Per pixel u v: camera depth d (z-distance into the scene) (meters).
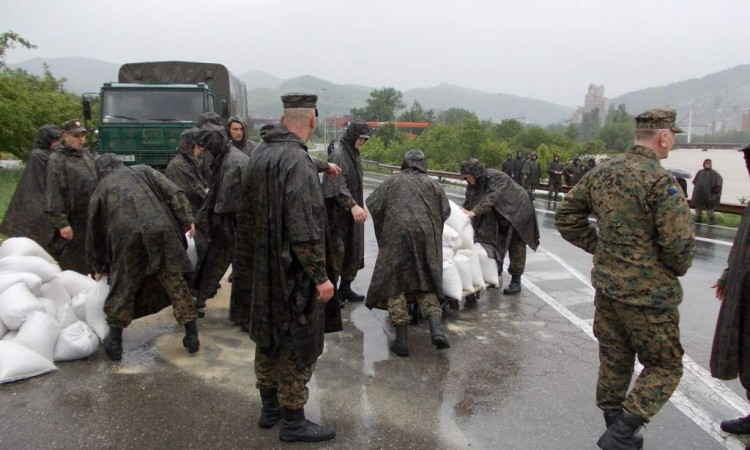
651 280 2.77
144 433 3.11
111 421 3.23
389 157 46.00
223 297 5.81
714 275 7.65
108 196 4.03
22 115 20.56
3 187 16.05
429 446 3.08
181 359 4.16
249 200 3.02
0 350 3.72
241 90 16.69
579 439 3.19
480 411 3.50
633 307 2.81
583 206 3.12
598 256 2.97
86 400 3.47
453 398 3.67
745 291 3.01
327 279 2.90
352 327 5.05
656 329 2.78
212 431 3.16
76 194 5.05
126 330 4.77
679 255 2.71
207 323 4.98
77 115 24.05
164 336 4.65
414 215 4.40
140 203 4.02
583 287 6.68
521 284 6.79
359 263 5.68
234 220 5.00
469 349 4.55
